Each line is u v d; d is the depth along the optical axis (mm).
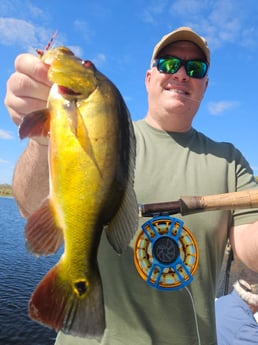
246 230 534
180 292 506
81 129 353
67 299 343
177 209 495
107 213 365
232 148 630
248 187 593
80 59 376
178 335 492
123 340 483
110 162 361
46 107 383
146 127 623
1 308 3061
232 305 960
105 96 368
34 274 4180
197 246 522
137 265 501
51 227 348
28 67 379
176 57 621
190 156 587
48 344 2602
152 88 632
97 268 364
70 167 352
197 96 625
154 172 566
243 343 904
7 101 415
